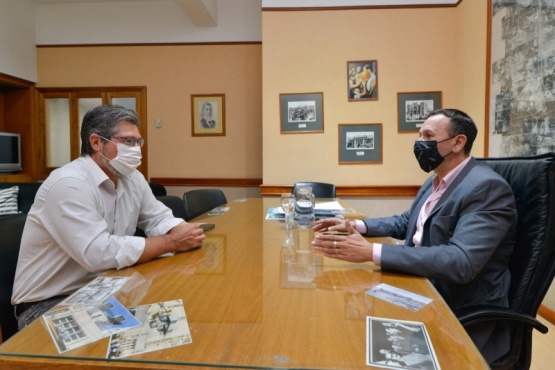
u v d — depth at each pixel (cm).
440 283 108
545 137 213
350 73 349
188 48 436
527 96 231
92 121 117
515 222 102
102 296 76
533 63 224
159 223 136
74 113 447
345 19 348
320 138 353
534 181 101
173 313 68
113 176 124
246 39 430
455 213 106
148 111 442
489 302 101
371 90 349
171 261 102
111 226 122
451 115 123
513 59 246
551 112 208
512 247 104
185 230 114
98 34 440
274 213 184
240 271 93
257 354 54
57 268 109
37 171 453
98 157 118
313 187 291
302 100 352
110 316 66
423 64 346
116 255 96
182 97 439
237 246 119
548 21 209
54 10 441
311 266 97
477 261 92
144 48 438
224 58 434
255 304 72
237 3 429
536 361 170
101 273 98
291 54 351
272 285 83
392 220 145
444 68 345
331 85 351
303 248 116
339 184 354
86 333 60
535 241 98
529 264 98
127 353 54
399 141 350
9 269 111
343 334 60
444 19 344
